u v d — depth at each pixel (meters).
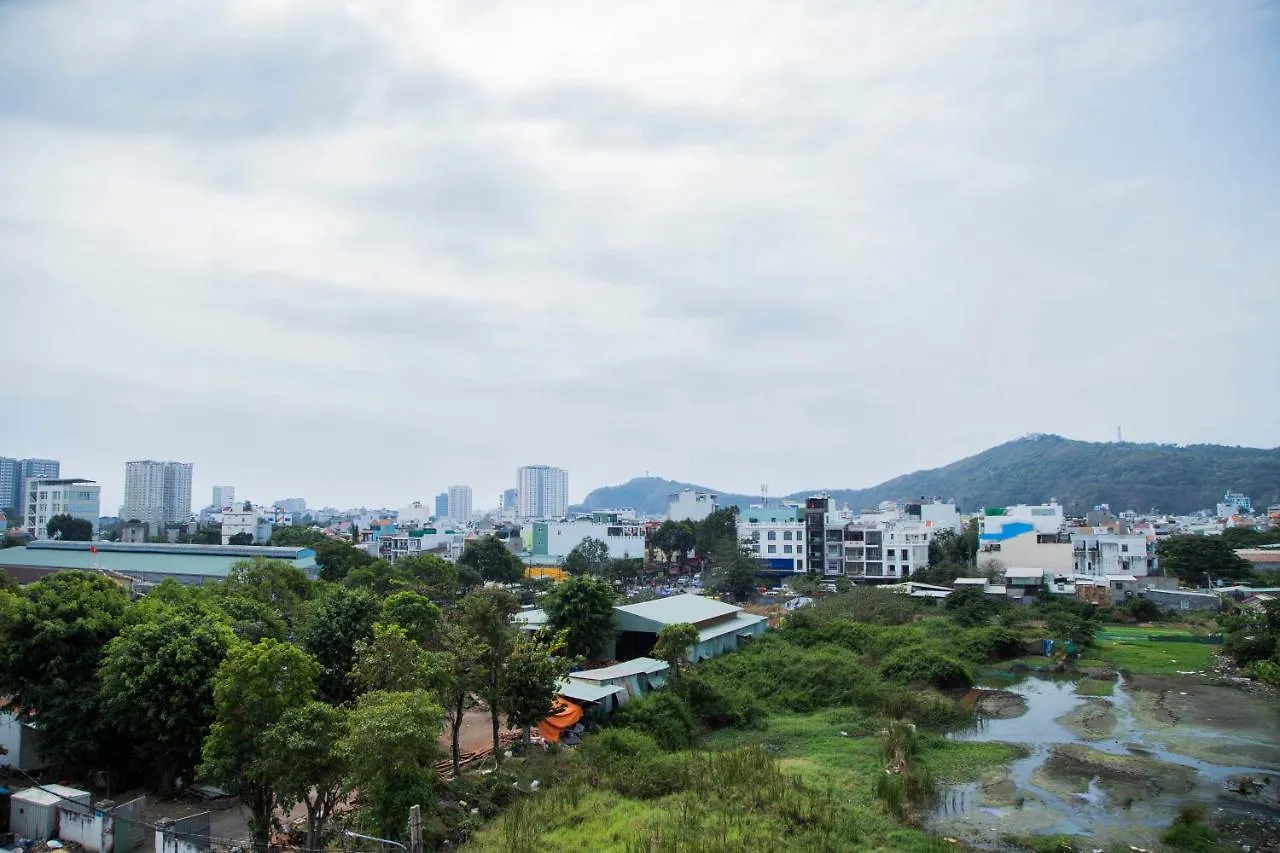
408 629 41.75
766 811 30.36
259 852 25.16
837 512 159.38
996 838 29.91
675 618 60.25
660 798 32.22
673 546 134.62
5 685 32.50
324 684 38.97
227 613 42.28
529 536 169.25
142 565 92.81
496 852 26.22
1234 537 130.75
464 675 35.47
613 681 46.03
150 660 30.83
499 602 40.47
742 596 102.88
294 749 23.98
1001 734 43.72
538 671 36.88
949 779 36.28
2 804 28.05
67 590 36.66
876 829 29.81
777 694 50.56
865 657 59.72
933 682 53.84
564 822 29.25
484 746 39.28
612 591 58.25
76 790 28.98
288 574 57.78
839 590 101.81
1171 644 70.56
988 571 100.56
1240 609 79.69
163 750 30.98
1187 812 31.88
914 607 83.00
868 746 40.78
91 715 31.70
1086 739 42.66
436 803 27.70
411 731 24.91
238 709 26.09
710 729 44.66
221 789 30.66
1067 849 28.86
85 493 164.12
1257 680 56.50
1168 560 104.69
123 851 26.16
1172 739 42.59
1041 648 65.38
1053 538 107.31
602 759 35.31
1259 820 31.64
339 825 27.80
